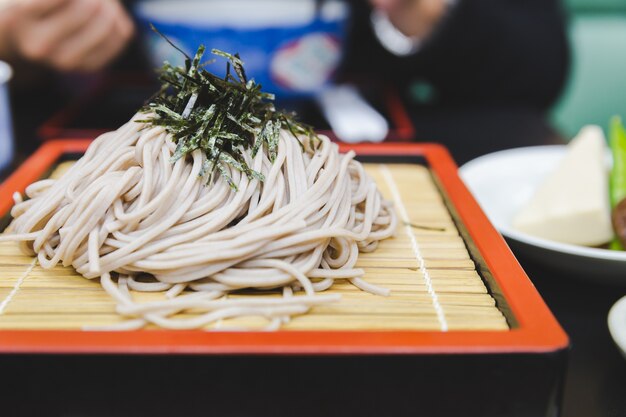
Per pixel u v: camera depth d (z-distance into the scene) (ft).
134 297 1.10
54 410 0.98
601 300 1.37
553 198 1.56
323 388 0.97
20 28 2.41
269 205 1.14
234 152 1.16
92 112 2.32
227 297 1.11
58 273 1.17
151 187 1.12
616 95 3.62
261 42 2.10
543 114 2.57
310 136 1.24
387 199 1.44
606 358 1.22
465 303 1.12
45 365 0.96
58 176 1.52
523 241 1.36
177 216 1.11
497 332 0.99
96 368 0.96
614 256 1.30
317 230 1.11
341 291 1.15
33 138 2.14
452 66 2.84
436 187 1.53
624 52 3.57
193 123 1.18
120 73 2.68
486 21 2.76
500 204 1.69
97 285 1.14
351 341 0.97
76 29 2.42
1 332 0.98
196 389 0.97
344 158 1.23
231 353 0.95
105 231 1.10
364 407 0.98
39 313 1.07
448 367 0.97
